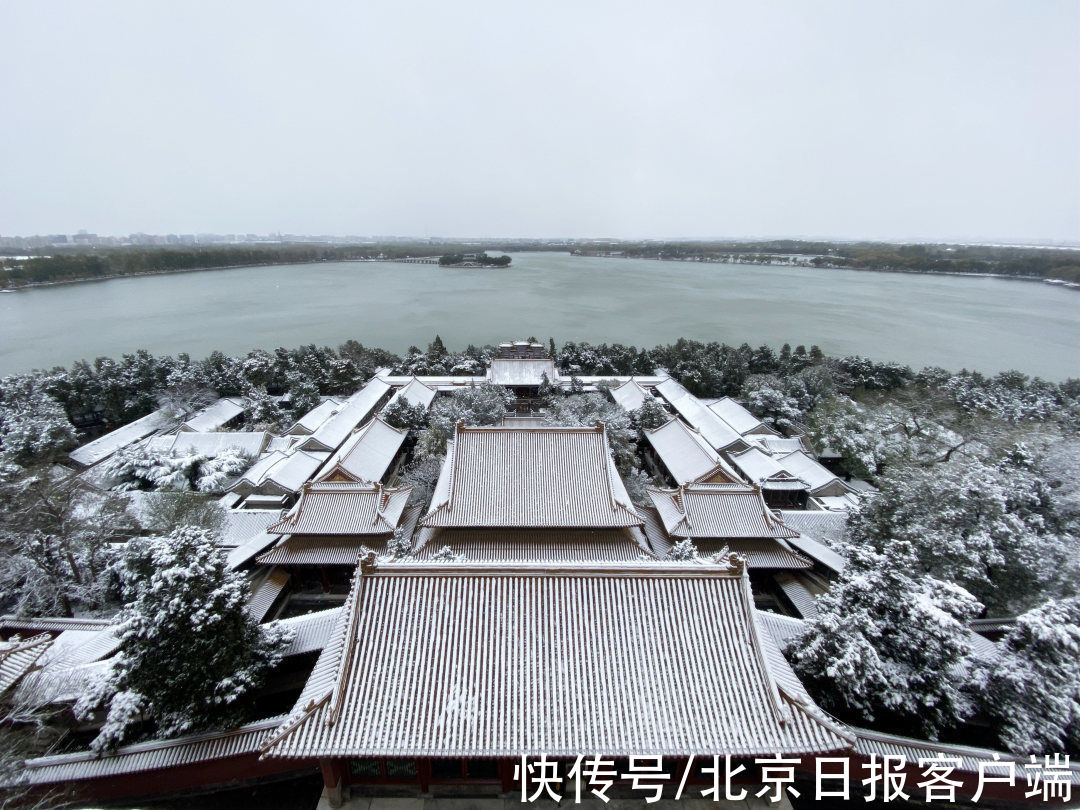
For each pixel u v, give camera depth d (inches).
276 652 987.3
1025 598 1232.8
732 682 770.2
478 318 5910.4
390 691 750.5
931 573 1244.5
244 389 2938.0
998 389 2891.2
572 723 729.0
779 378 3243.1
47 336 4761.3
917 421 2326.5
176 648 856.3
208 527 1466.5
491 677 766.5
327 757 692.7
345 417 2401.6
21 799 801.6
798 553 1510.8
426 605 824.3
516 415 2610.7
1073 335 4980.3
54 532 1376.7
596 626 813.9
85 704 903.7
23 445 2081.7
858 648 866.8
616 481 1428.4
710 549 1417.3
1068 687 846.5
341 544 1400.1
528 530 1330.0
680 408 2650.1
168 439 2234.3
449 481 1374.3
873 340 4778.5
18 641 1047.6
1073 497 1514.5
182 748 845.2
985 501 1299.2
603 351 3555.6
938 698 856.9
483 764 817.5
